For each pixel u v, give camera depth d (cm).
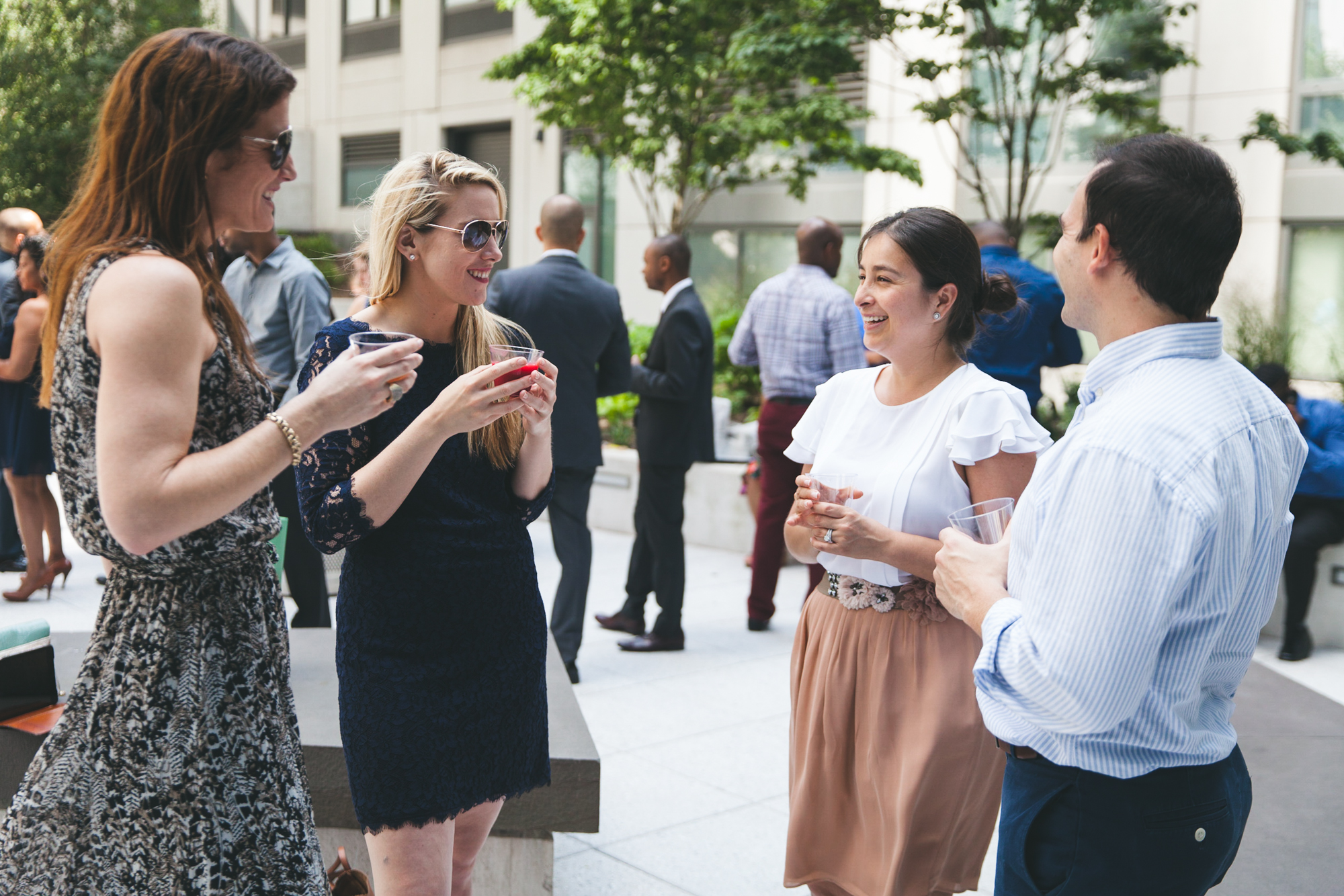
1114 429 134
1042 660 134
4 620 522
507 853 263
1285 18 872
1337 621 514
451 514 196
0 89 1378
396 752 192
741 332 540
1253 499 137
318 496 188
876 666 216
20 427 538
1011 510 169
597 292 470
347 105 1672
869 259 221
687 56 873
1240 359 664
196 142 146
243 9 1816
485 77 985
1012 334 471
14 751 253
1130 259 141
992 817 220
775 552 543
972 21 823
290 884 163
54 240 153
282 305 452
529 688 207
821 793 228
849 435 232
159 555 150
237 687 159
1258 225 898
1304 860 289
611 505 797
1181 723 140
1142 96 891
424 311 200
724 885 298
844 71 756
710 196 1108
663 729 414
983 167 999
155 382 139
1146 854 144
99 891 156
